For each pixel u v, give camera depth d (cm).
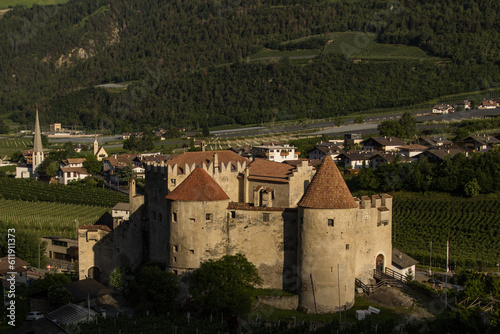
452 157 18812
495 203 15612
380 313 8656
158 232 10431
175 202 9400
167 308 9006
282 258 9325
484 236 14000
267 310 8912
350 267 8875
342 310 8769
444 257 12662
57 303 9469
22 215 18662
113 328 8338
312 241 8781
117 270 10450
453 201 16100
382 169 18075
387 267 10269
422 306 8938
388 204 10206
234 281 8788
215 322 8406
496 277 10075
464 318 7812
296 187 10156
